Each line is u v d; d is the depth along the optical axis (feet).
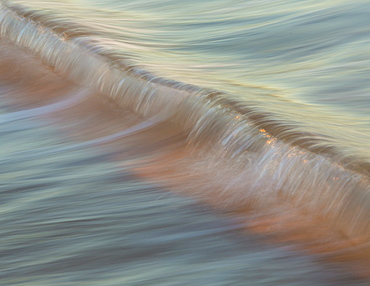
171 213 27.89
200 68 42.96
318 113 33.83
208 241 25.91
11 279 23.81
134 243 25.77
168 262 24.57
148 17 57.52
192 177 31.04
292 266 24.29
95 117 39.83
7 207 28.76
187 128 35.19
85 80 44.62
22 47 53.67
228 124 32.63
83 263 24.67
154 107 37.88
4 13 57.57
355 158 27.14
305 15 54.90
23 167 32.91
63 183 30.86
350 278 23.59
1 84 48.29
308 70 42.50
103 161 33.42
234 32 52.06
